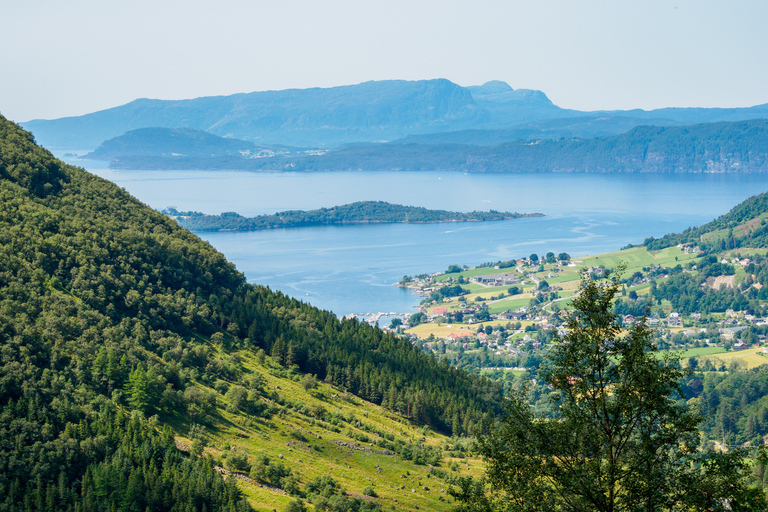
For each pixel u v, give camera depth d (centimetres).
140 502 14500
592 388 5159
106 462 15025
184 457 16625
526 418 5394
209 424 19325
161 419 18362
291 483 16912
